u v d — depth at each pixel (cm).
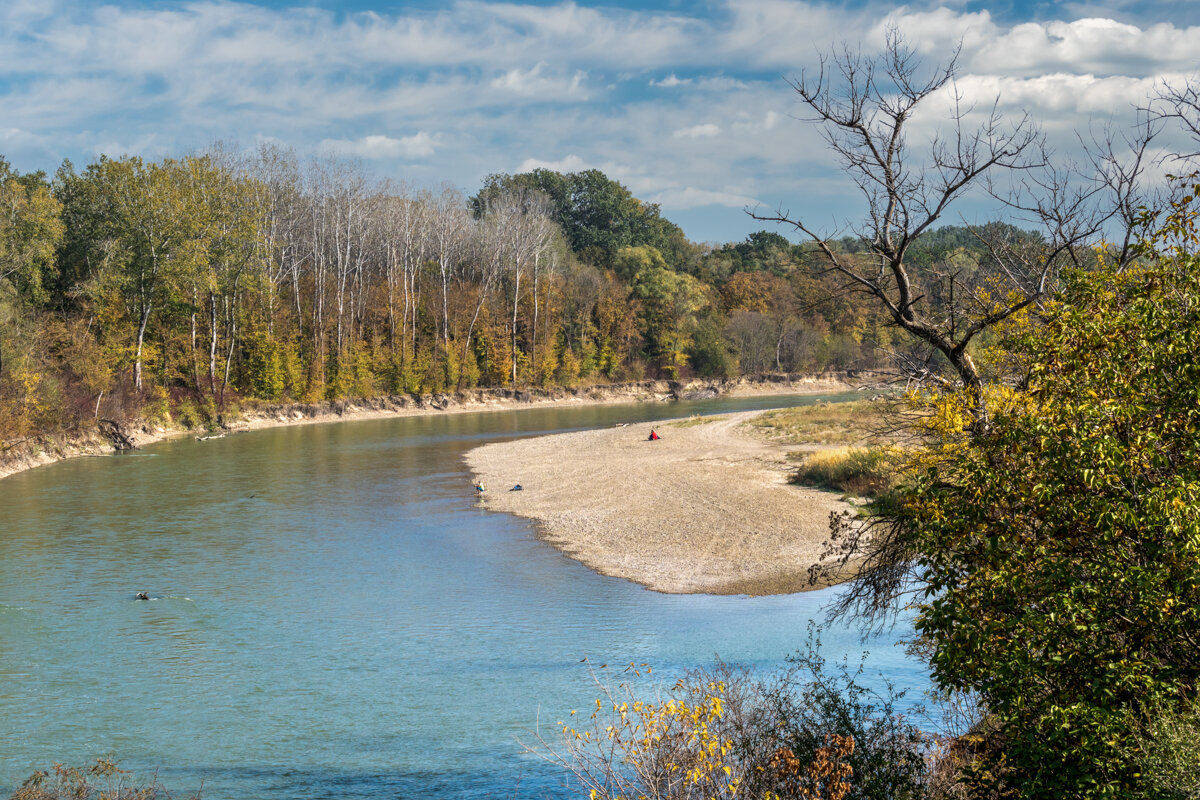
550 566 2683
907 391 1223
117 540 3091
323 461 5238
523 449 5700
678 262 14925
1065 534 814
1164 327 786
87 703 1659
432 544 3009
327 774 1360
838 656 1772
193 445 6156
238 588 2458
